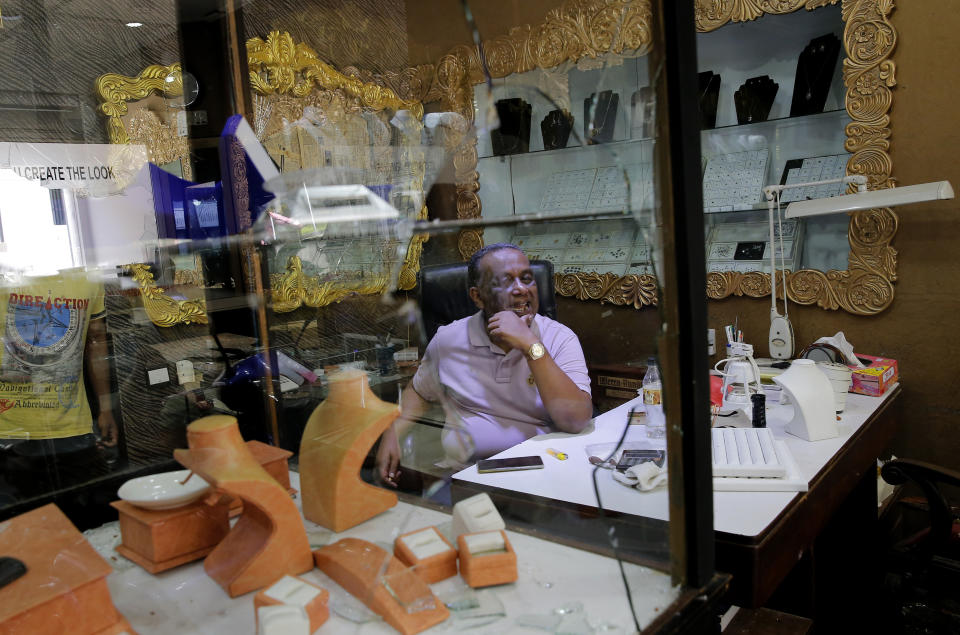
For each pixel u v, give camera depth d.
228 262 0.79
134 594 0.55
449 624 0.60
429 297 0.94
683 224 0.71
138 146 0.71
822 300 2.34
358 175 0.92
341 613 0.60
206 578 0.59
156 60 0.75
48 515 0.55
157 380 0.66
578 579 0.69
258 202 0.84
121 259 0.66
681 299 0.72
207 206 0.78
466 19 0.86
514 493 0.82
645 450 0.81
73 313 0.60
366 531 0.70
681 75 0.70
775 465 1.27
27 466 0.55
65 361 0.59
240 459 0.62
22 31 0.61
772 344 2.36
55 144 0.62
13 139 0.58
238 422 0.74
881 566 1.89
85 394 0.60
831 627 1.84
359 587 0.61
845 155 2.28
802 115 2.29
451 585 0.66
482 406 0.92
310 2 0.92
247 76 0.86
